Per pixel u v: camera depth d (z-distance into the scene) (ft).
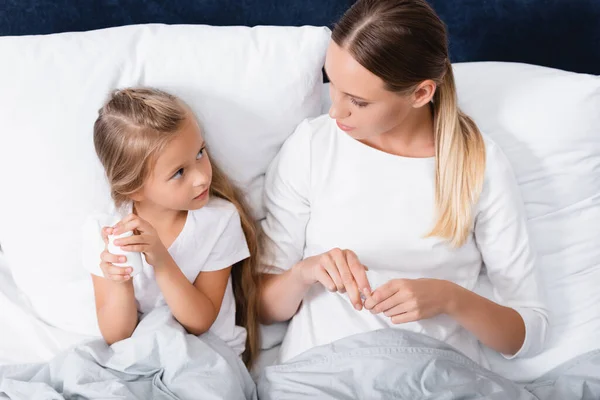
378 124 3.71
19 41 4.10
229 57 4.19
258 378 4.07
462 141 3.94
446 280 3.94
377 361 3.61
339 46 3.53
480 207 4.02
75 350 3.73
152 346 3.67
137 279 3.93
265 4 4.66
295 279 3.95
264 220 4.37
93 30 4.27
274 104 4.24
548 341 4.12
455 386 3.56
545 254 4.36
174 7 4.59
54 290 4.13
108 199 4.08
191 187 3.71
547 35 4.92
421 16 3.54
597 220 4.40
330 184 4.09
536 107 4.41
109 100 3.83
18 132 4.01
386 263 4.02
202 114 4.17
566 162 4.37
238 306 4.34
